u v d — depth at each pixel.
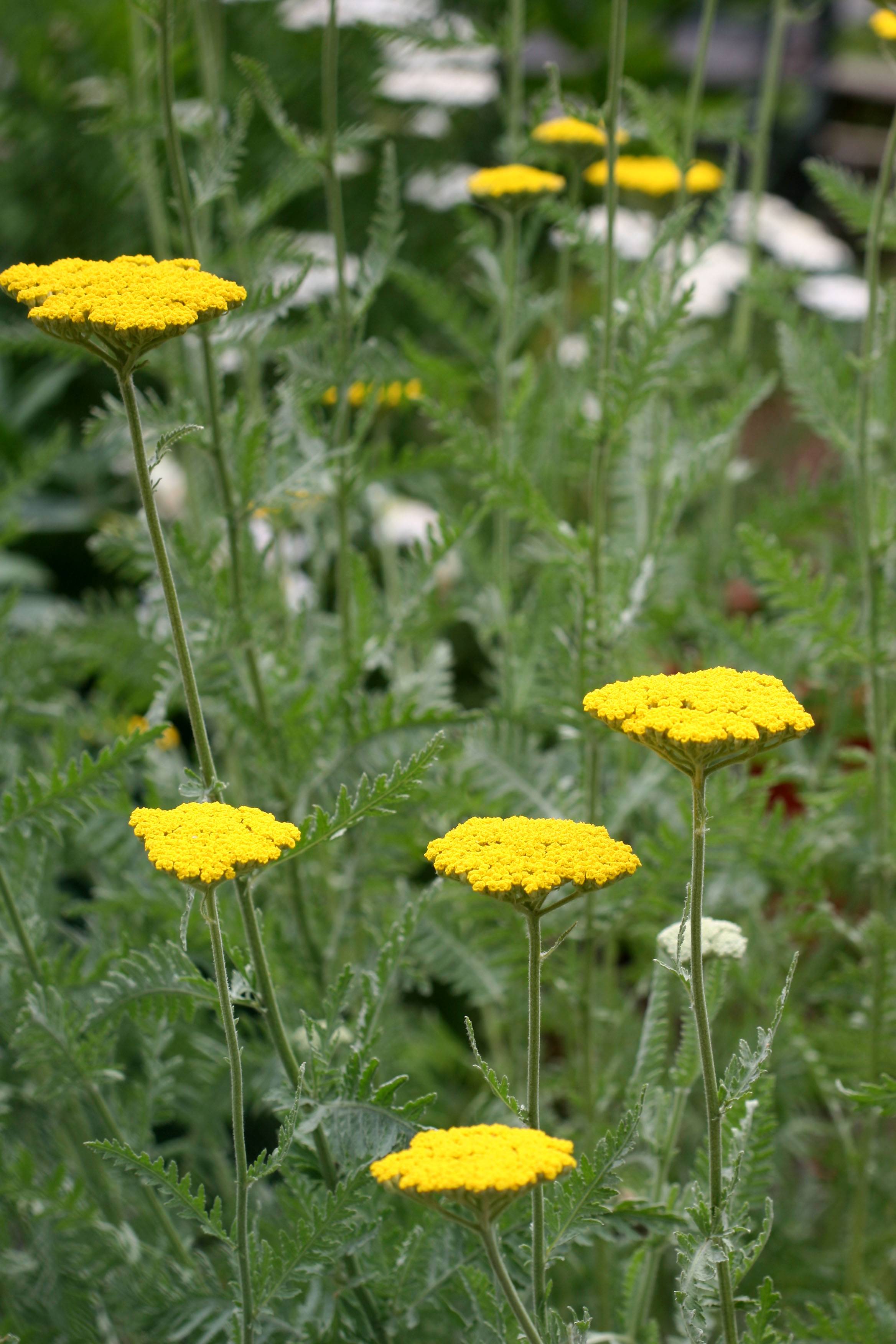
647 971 2.96
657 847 2.63
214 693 2.54
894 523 2.67
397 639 2.66
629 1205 2.32
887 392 2.75
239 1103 2.28
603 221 5.24
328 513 3.09
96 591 5.91
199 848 2.23
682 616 3.16
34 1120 2.70
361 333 2.60
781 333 2.79
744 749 2.21
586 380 2.68
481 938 2.66
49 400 5.64
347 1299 2.40
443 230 5.96
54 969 2.50
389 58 5.52
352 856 2.62
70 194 5.90
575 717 2.60
